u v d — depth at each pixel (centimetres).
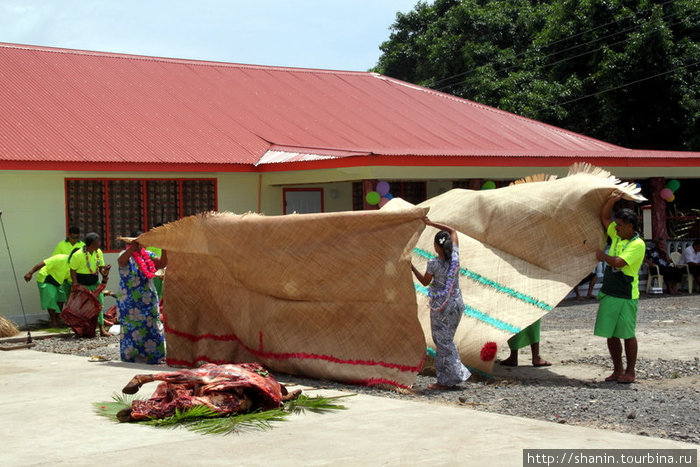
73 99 1828
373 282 864
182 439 634
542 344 1190
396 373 852
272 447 603
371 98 2339
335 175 1711
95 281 1368
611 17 2897
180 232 995
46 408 759
